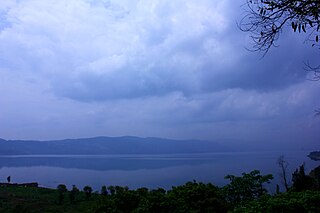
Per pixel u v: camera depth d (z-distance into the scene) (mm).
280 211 7008
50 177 69875
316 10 4059
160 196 7500
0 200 22188
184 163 109375
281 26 4344
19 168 111062
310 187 15016
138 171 81875
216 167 72312
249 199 8719
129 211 7418
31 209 18844
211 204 7812
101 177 65688
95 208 7574
